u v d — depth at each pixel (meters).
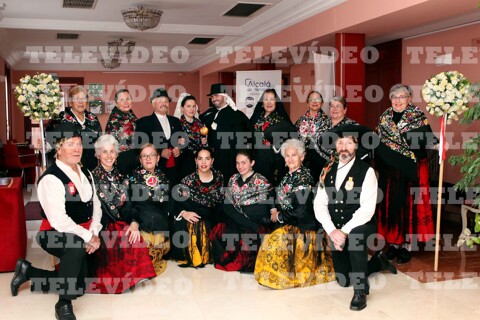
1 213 3.84
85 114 4.45
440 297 3.35
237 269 3.93
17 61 11.64
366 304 3.20
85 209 3.29
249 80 7.86
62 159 3.22
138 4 6.47
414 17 4.63
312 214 3.62
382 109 7.34
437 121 6.18
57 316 3.01
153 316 3.09
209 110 5.47
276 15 6.79
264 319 3.03
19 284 3.41
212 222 4.09
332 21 5.50
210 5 6.59
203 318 3.06
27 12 6.91
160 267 3.89
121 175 3.76
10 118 11.85
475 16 5.14
